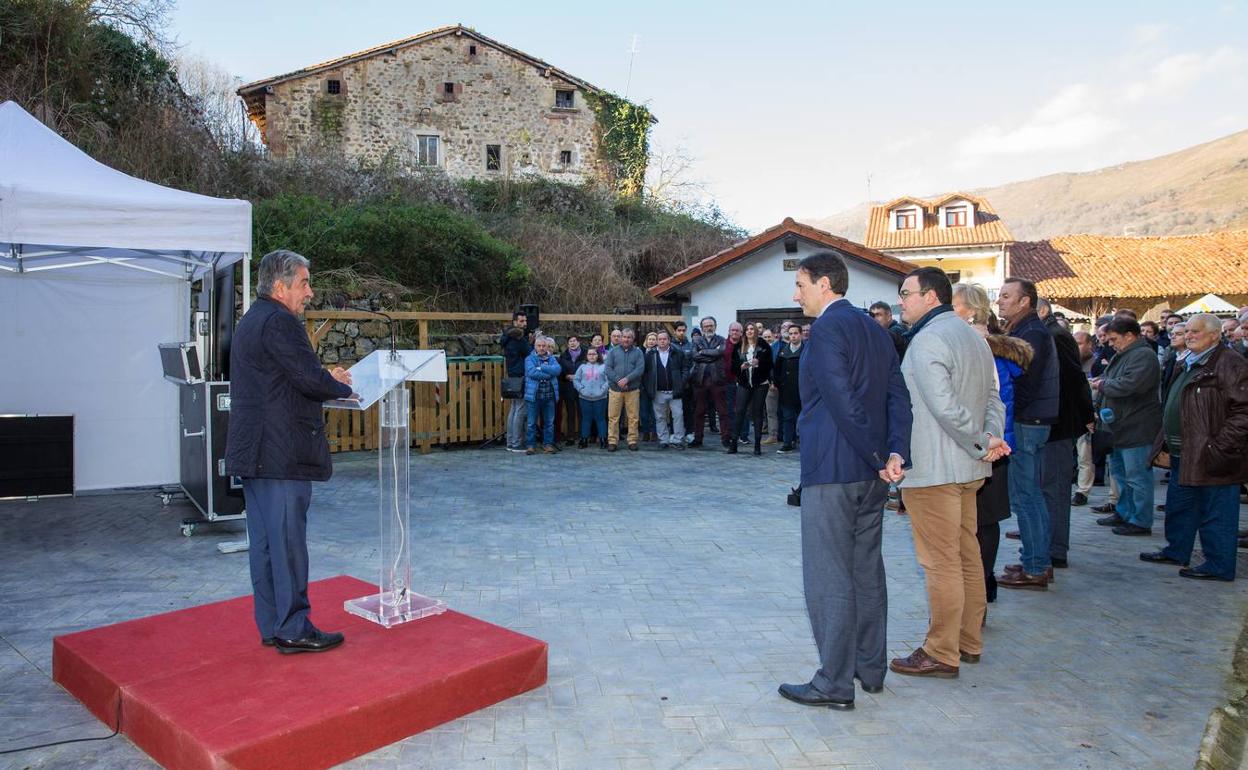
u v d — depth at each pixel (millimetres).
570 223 21750
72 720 3418
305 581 3639
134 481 8312
